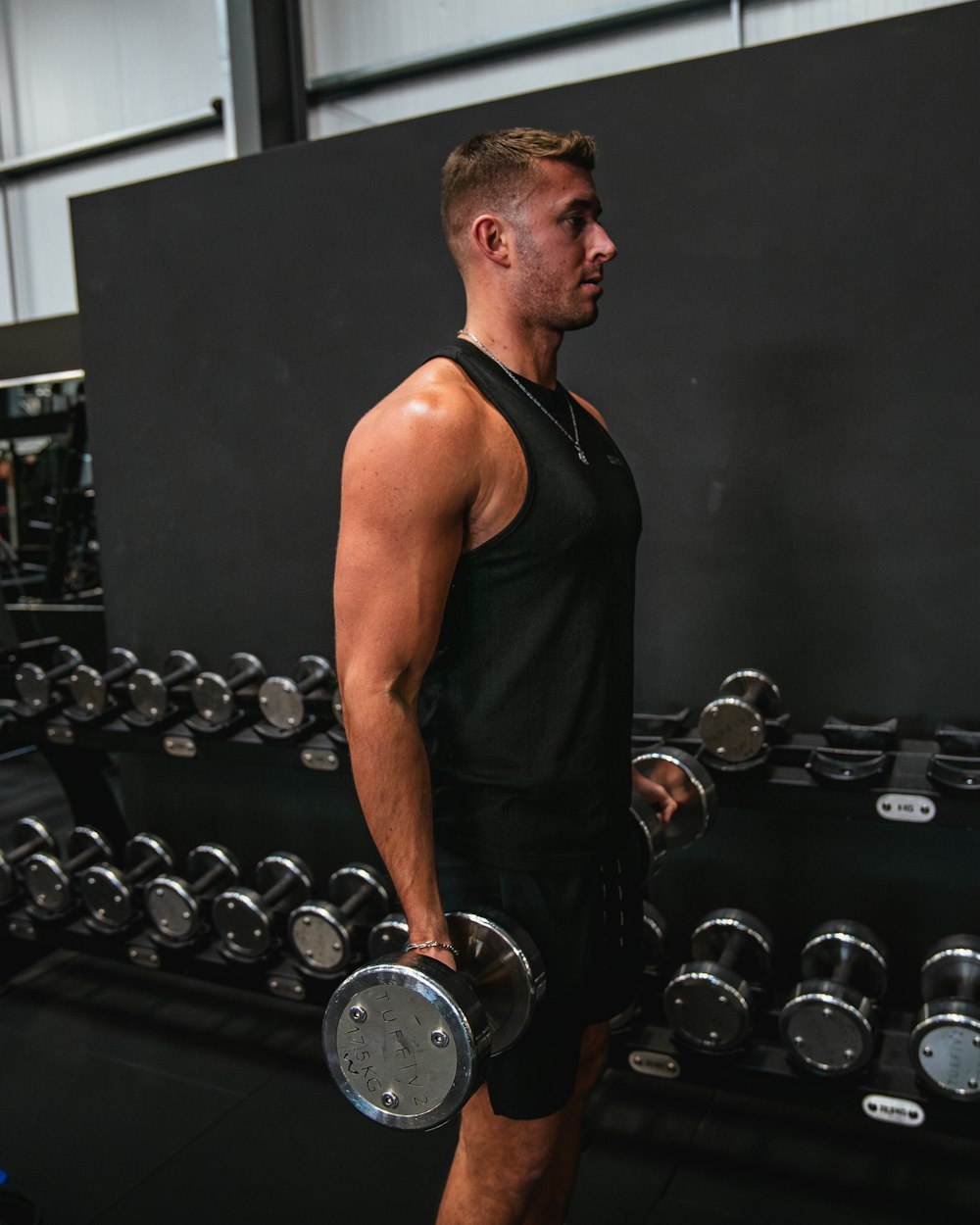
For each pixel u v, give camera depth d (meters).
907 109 1.68
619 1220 1.62
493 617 1.06
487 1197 1.19
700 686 1.97
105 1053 2.16
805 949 1.75
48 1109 1.96
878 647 1.83
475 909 1.07
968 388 1.70
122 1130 1.89
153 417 2.49
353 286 2.19
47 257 4.51
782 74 1.76
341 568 1.02
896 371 1.75
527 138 1.10
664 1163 1.75
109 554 2.63
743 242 1.83
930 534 1.76
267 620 2.42
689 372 1.90
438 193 2.07
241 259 2.31
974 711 1.77
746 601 1.91
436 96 3.47
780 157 1.78
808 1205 1.64
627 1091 1.95
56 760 2.64
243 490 2.40
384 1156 1.80
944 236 1.69
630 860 1.21
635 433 1.96
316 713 2.11
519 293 1.11
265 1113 1.94
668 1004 1.69
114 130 4.11
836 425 1.80
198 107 3.89
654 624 1.99
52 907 2.30
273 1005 2.34
